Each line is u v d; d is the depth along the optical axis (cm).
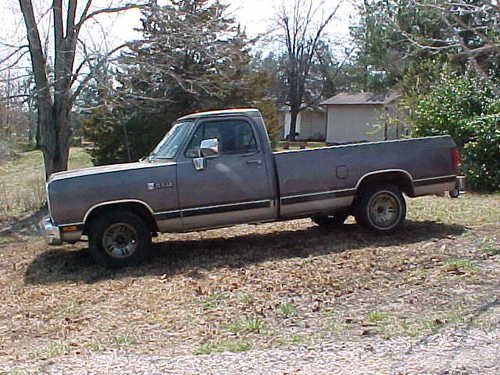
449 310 526
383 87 2841
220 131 791
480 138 1432
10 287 708
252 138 797
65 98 1373
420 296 577
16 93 1355
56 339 521
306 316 542
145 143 1881
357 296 595
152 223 780
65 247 923
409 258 725
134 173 757
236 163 785
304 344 461
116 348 480
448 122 1540
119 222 758
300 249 813
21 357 474
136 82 1492
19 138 2528
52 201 734
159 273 730
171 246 880
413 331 473
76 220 741
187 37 1320
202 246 871
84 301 633
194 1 1462
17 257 877
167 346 479
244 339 485
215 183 777
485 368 389
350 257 746
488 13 735
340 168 824
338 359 420
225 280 676
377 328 490
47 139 1396
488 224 920
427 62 1959
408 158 852
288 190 802
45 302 639
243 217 795
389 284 628
